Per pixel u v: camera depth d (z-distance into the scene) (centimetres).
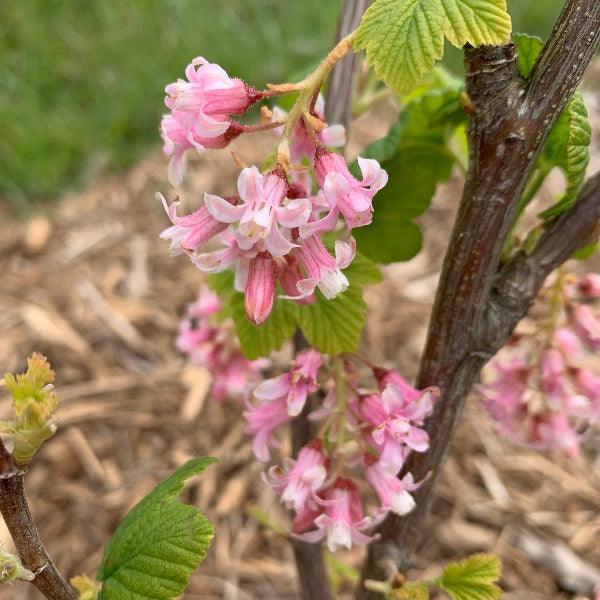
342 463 15
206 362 24
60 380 35
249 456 32
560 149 15
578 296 19
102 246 41
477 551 29
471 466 32
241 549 29
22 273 40
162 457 32
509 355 32
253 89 13
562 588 28
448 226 41
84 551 29
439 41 12
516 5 55
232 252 13
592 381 20
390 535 17
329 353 15
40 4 56
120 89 51
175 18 55
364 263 15
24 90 51
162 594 14
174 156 13
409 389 15
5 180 47
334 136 14
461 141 18
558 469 32
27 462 13
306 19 55
